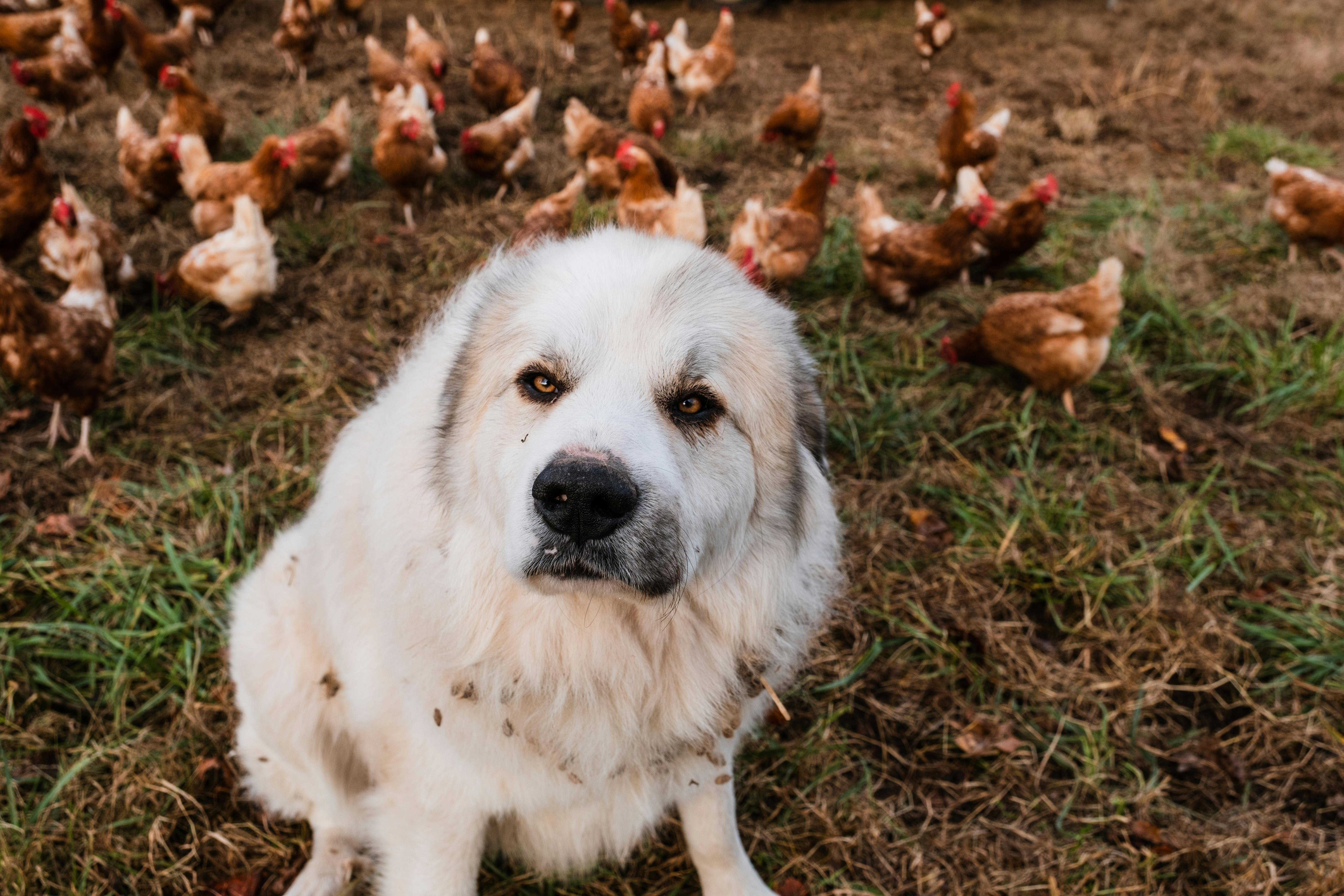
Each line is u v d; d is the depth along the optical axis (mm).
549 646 2035
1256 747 3424
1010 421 4980
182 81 6988
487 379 2006
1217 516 4430
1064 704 3547
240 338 5406
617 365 1904
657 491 1749
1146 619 3836
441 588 2035
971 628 3768
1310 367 5375
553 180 7477
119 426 4676
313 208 6859
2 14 9398
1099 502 4477
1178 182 7797
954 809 3189
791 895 2879
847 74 10203
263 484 4254
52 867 2791
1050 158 8250
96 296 4984
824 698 3477
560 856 2549
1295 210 6555
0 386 4836
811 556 2289
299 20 8750
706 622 2141
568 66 9984
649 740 2209
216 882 2852
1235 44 11469
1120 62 10719
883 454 4727
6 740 3115
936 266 5711
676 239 2221
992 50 11055
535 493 1712
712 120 8820
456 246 6297
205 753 3141
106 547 3797
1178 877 2988
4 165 5781
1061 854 3031
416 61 8820
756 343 2078
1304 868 2971
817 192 6000
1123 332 5758
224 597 3645
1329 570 4133
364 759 2564
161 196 6406
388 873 2436
